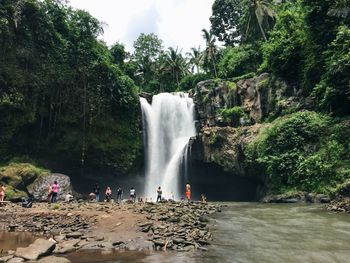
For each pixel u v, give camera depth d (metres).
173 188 38.91
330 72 26.36
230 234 12.90
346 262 8.93
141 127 39.22
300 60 32.78
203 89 40.56
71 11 35.03
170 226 13.78
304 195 24.28
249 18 49.59
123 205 20.14
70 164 34.91
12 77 28.88
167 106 42.34
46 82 31.08
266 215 17.72
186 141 39.56
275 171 27.23
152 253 10.41
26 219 16.88
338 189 21.92
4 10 28.47
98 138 34.91
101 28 35.69
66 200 26.28
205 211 19.34
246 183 34.56
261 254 9.90
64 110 32.81
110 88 34.78
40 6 31.64
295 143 26.92
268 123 32.28
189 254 10.16
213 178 36.69
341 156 23.91
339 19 28.56
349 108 26.86
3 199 23.67
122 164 36.62
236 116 36.47
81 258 9.92
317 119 27.25
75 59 33.00
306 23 31.02
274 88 34.50
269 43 39.03
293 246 10.72
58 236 12.86
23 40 29.66
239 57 49.25
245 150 31.53
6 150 29.95
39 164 31.78
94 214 16.52
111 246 11.30
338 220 15.27
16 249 11.09
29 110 30.27
